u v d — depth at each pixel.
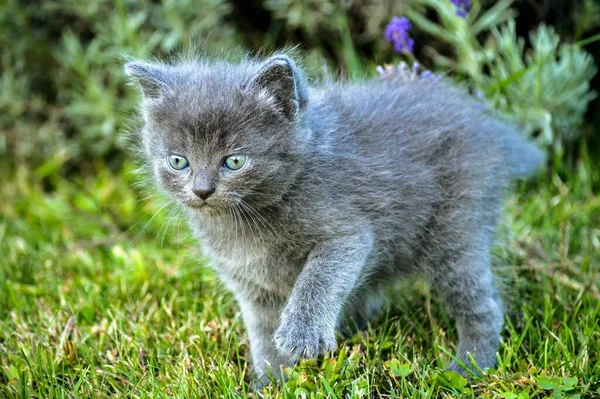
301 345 2.87
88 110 5.20
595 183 4.81
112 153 5.55
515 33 5.10
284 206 3.05
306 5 5.06
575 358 3.19
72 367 3.51
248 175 2.91
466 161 3.49
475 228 3.48
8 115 5.55
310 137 3.05
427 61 5.11
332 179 3.12
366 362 3.33
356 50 5.27
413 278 3.63
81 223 4.93
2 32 5.43
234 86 2.93
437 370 3.21
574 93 4.67
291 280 3.22
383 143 3.39
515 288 3.89
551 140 4.56
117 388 3.30
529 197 4.73
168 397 3.10
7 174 5.56
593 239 4.31
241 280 3.31
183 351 3.52
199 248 3.76
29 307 3.98
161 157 3.01
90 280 4.28
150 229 4.77
